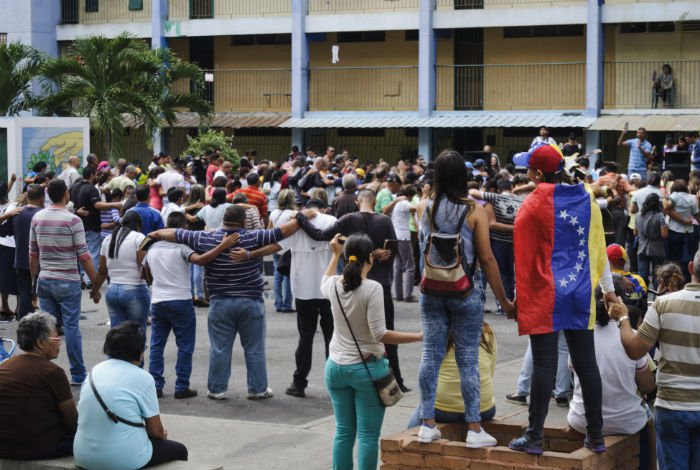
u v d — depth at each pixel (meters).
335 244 7.98
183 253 10.62
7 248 15.19
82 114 30.70
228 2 35.56
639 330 6.85
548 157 6.78
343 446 7.68
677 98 30.50
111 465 6.90
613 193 17.64
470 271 6.88
